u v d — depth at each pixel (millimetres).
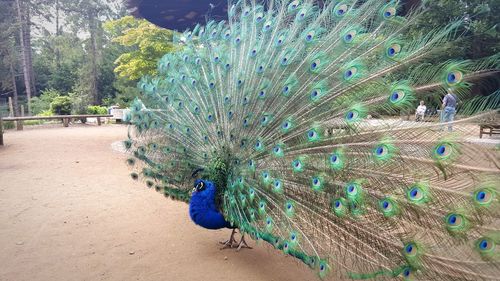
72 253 4531
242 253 4672
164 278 3982
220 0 11047
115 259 4406
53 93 33469
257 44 4820
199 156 4793
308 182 3650
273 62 4430
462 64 2947
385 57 3506
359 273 3199
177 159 5062
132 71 16500
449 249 2832
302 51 4277
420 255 2895
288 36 4559
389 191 3152
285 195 3732
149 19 12781
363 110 3434
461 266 2758
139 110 5555
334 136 3600
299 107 4016
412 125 3133
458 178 2846
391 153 3133
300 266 4324
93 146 13359
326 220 3445
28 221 5590
